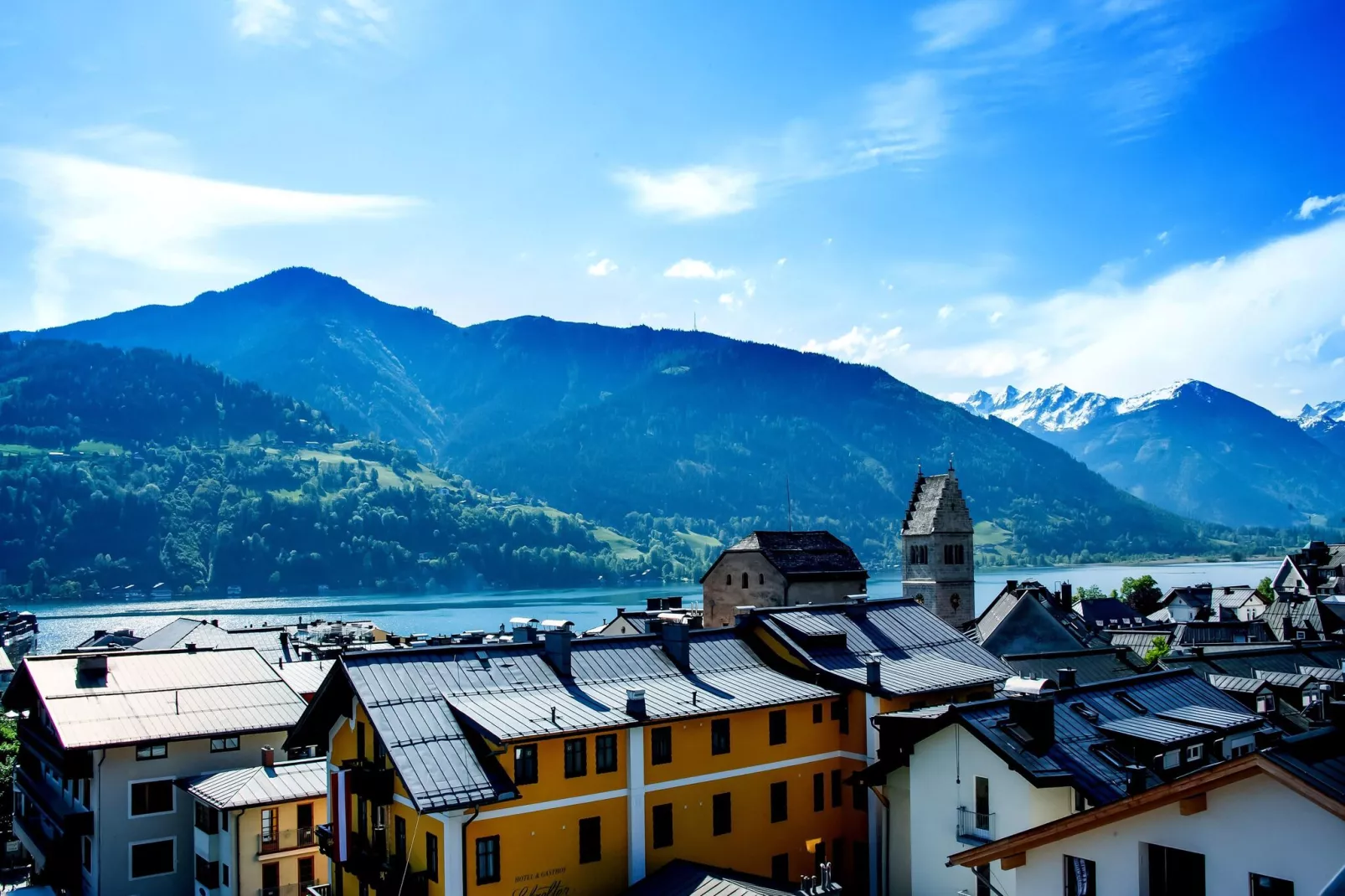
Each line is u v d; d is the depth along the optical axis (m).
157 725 70.81
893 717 52.50
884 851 54.41
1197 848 29.28
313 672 89.06
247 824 63.78
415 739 49.84
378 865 50.69
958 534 130.12
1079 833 31.88
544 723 51.66
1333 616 137.75
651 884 52.47
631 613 118.25
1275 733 44.78
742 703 58.94
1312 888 27.08
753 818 59.72
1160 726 49.53
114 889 68.50
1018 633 113.38
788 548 106.12
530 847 50.75
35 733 82.50
